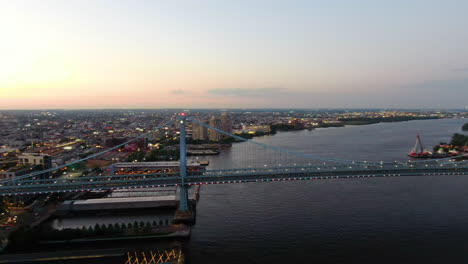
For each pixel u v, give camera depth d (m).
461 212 174.12
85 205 182.38
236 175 175.75
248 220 167.25
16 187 161.00
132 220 169.75
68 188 164.25
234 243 141.88
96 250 133.12
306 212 177.38
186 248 137.50
